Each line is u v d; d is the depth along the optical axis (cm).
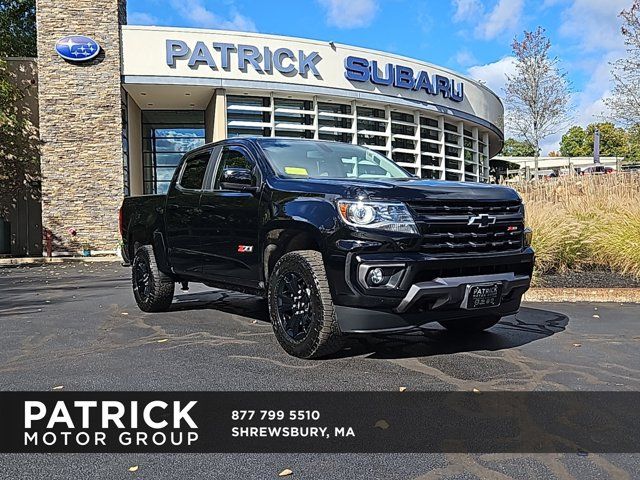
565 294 815
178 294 875
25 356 499
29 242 1998
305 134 2106
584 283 891
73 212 1839
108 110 1848
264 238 510
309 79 2012
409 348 515
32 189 1916
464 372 441
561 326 624
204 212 600
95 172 1847
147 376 432
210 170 620
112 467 290
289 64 1981
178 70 1884
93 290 966
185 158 679
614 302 802
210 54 1898
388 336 564
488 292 457
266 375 432
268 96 2028
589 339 558
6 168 1856
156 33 1872
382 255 425
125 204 790
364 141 2202
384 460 294
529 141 3111
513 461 291
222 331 592
